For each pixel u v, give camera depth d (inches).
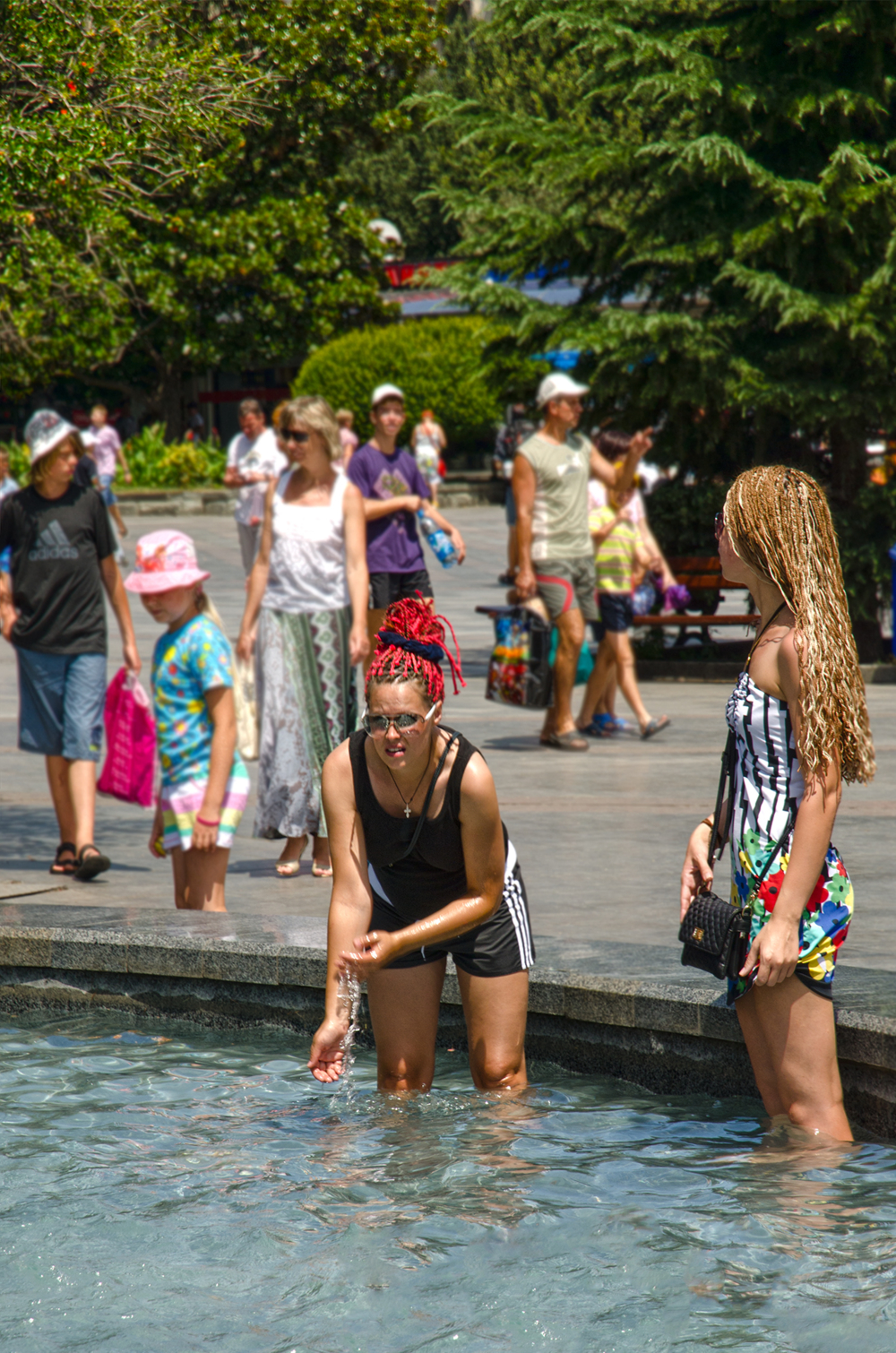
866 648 1533.0
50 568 756.0
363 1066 499.5
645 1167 398.3
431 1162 404.2
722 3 1488.7
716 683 1487.5
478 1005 461.4
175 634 642.8
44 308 1056.2
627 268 1555.1
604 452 1180.5
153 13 853.8
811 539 386.0
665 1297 324.8
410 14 3277.6
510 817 888.3
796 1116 407.5
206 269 3782.0
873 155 1440.7
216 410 5457.7
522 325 1519.4
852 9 1379.2
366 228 4170.8
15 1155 412.5
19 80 836.0
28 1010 576.7
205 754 644.7
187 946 550.6
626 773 1023.6
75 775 753.0
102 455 3004.4
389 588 1117.1
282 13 958.4
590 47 1489.9
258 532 1667.1
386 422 1113.4
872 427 1539.1
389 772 425.7
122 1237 358.0
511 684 1082.1
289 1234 358.0
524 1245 350.3
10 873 765.9
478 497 3956.7
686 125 1486.2
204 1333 313.4
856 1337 306.0
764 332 1503.4
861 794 942.4
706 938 404.8
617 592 1157.7
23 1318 319.6
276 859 811.4
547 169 1520.7
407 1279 335.6
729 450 1610.5
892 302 1424.7
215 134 912.9
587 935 626.8
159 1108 453.1
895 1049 422.3
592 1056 491.5
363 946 422.6
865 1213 364.8
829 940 396.5
